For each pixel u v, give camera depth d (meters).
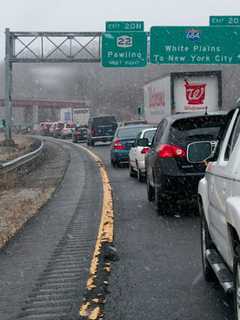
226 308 6.31
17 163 23.55
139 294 6.91
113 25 41.75
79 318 6.12
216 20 40.66
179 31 40.78
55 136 84.31
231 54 40.66
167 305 6.48
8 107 47.31
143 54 41.75
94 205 14.71
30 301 6.76
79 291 7.08
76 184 20.38
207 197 6.93
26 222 12.55
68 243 10.00
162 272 7.87
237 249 5.00
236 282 5.11
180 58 40.94
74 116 85.12
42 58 44.81
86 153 41.41
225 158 6.07
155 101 40.59
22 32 44.94
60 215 13.31
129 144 26.91
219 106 34.78
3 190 19.39
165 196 12.13
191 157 7.11
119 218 12.52
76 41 44.09
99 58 44.06
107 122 52.56
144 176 19.97
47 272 8.05
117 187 18.86
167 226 11.32
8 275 7.98
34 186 20.34
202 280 7.42
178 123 12.09
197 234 10.41
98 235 10.55
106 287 7.21
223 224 5.71
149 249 9.30
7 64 45.72
